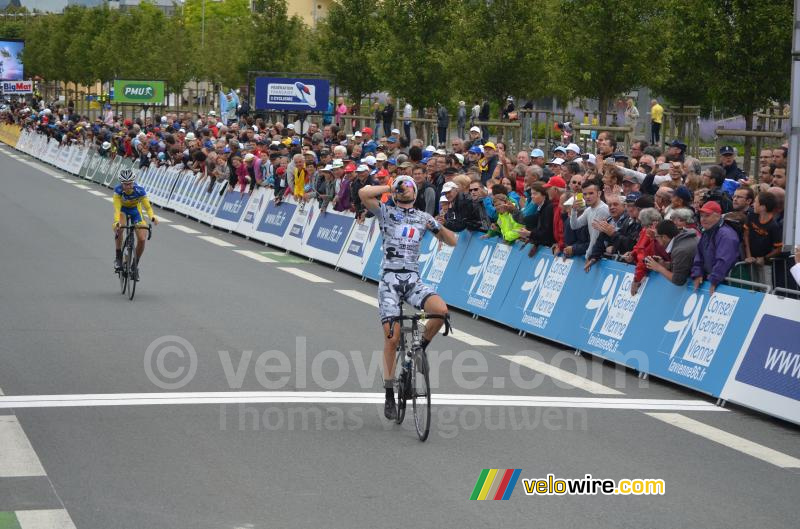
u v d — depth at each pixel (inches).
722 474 297.7
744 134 686.5
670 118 884.0
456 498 268.4
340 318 532.7
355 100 1481.3
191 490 268.2
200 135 1284.4
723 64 708.0
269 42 1795.0
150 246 839.7
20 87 3260.3
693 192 521.7
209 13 3831.2
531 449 315.9
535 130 963.3
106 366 413.1
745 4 690.8
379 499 265.4
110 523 242.8
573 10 950.4
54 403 354.6
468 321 545.6
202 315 533.0
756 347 375.9
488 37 1067.9
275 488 271.9
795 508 269.3
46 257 750.5
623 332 442.9
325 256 755.4
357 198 714.2
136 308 550.6
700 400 390.9
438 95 1182.9
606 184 528.1
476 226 581.9
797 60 394.9
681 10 722.8
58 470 282.5
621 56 934.4
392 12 1196.5
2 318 514.6
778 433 346.3
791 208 389.7
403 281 340.2
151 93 2073.1
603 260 470.9
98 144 1542.8
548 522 252.8
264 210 906.7
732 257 399.2
